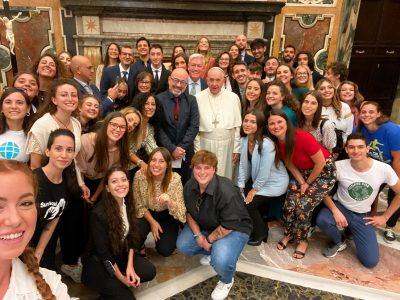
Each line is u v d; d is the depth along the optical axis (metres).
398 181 2.03
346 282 1.99
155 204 2.03
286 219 2.26
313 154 2.09
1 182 0.59
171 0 4.21
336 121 2.53
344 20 4.75
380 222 2.11
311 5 4.73
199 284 1.95
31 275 0.71
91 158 1.90
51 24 4.26
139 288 1.90
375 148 2.36
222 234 1.87
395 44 5.28
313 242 2.38
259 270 2.08
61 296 0.78
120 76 3.12
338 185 2.23
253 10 4.48
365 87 5.46
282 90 2.39
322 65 5.05
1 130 1.73
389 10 5.09
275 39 4.82
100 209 1.67
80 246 1.93
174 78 2.35
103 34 4.38
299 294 1.89
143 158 2.39
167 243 2.05
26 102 1.74
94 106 2.10
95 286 1.71
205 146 2.60
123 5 4.16
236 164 2.67
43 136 1.67
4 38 4.16
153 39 4.47
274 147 2.19
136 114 2.11
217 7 4.38
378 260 2.11
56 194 1.54
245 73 2.91
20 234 0.61
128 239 1.80
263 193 2.28
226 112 2.56
